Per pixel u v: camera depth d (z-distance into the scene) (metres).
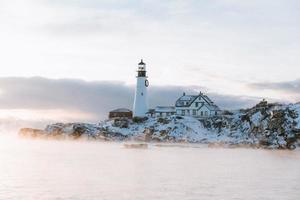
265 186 43.16
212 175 52.88
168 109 162.12
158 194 38.22
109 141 144.00
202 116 157.12
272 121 128.62
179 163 69.25
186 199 35.94
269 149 114.88
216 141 131.00
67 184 43.97
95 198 36.12
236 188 41.75
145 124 153.00
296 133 120.00
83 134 153.12
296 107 131.50
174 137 138.00
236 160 76.19
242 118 144.00
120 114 169.50
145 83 162.62
